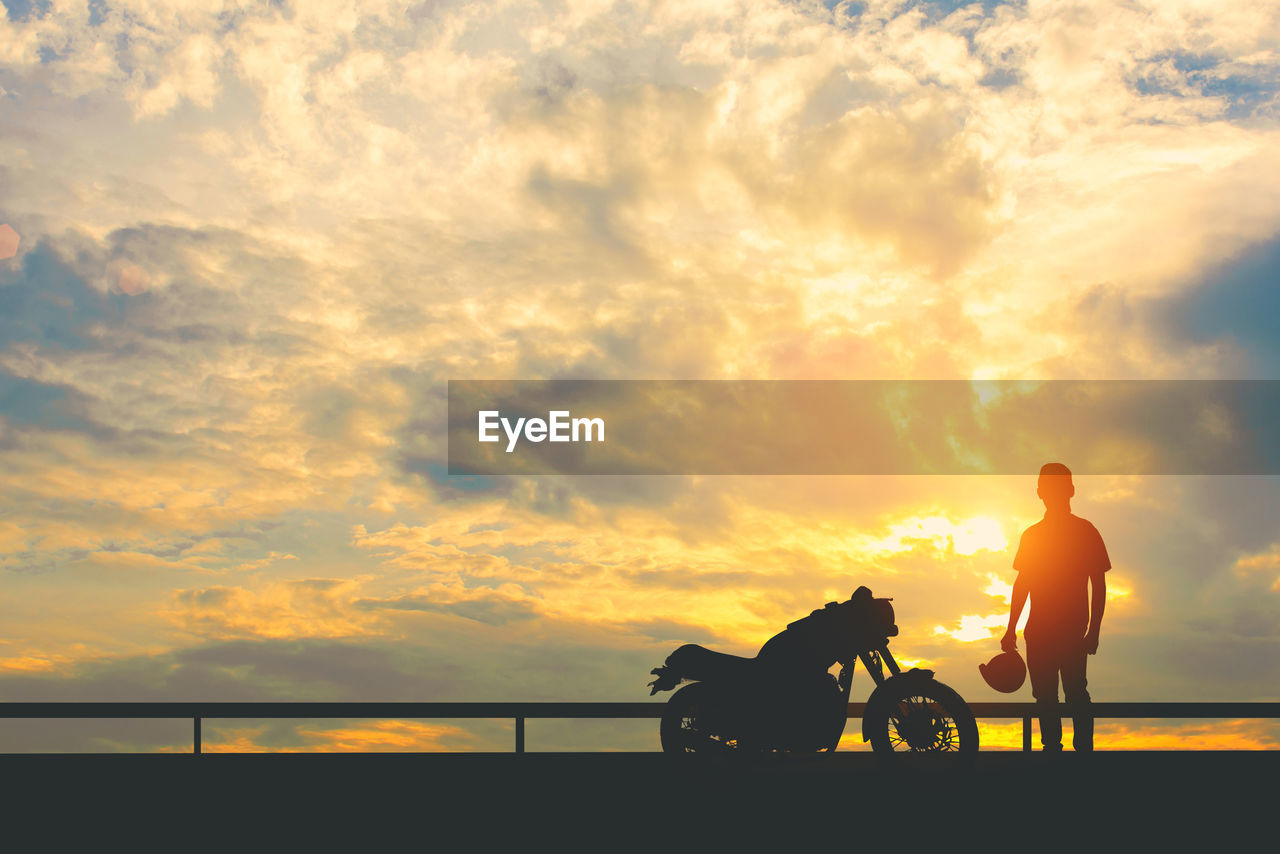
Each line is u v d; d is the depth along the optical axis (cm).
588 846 703
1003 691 917
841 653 854
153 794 791
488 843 709
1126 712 1010
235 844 712
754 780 824
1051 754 897
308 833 729
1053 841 712
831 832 720
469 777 847
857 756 926
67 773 864
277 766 876
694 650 876
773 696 849
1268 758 880
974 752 812
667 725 865
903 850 694
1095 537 897
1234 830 733
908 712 838
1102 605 891
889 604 859
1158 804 770
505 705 961
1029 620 905
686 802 769
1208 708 998
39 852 704
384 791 800
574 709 964
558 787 801
